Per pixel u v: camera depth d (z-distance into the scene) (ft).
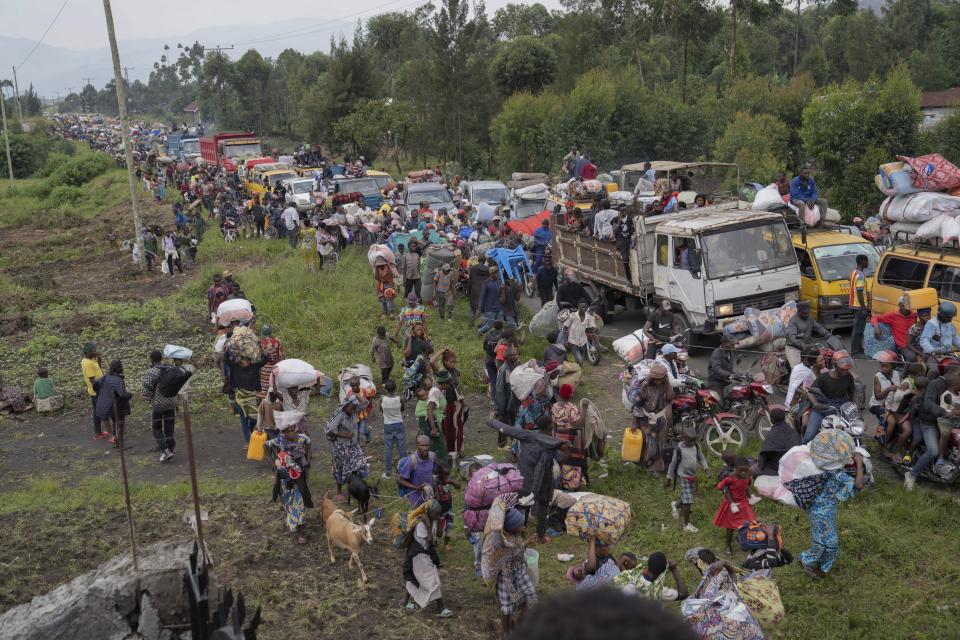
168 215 134.41
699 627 24.16
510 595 27.20
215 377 57.31
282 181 122.83
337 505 38.01
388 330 64.08
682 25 144.77
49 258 111.04
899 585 29.55
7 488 40.34
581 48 168.86
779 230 52.08
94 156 215.51
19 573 31.22
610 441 43.47
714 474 38.34
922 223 47.88
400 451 40.81
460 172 159.63
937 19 226.58
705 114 130.72
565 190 76.43
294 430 35.06
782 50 260.01
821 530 29.71
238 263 94.48
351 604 29.60
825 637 27.09
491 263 60.23
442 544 35.14
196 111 525.34
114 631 24.90
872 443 40.06
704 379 46.09
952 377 34.40
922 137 95.40
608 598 3.57
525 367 40.75
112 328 69.72
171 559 25.91
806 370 39.78
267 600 29.73
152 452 45.39
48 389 52.01
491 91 165.68
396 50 276.21
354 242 92.73
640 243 55.72
